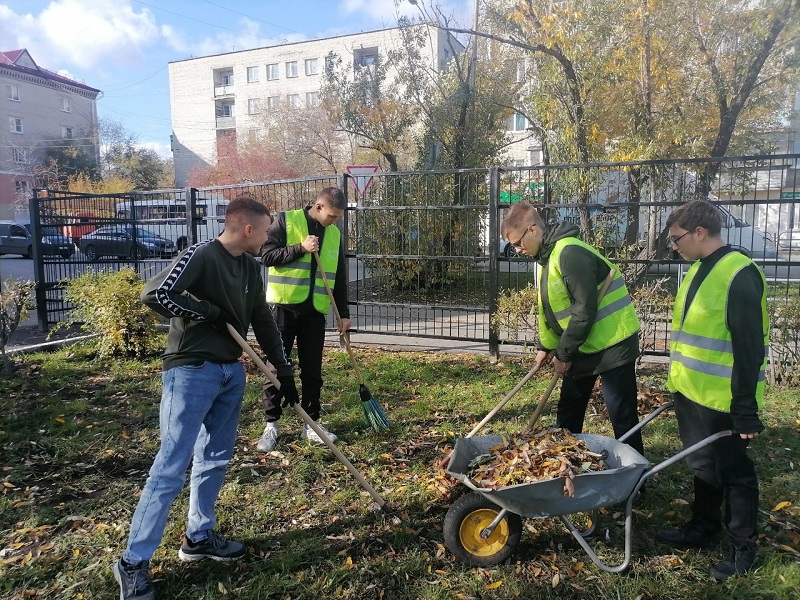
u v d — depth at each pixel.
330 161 33.62
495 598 2.76
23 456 4.38
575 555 3.08
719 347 2.82
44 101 50.16
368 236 8.62
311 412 4.61
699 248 2.92
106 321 7.11
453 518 2.94
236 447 4.50
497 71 15.54
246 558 3.09
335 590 2.83
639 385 5.59
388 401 5.62
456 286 8.64
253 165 37.97
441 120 14.91
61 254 9.62
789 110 13.84
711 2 9.32
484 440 3.21
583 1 9.62
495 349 7.16
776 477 3.89
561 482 2.67
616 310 3.39
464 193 9.11
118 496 3.76
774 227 6.94
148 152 50.78
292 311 4.45
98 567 2.99
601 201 7.21
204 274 2.75
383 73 15.30
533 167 6.67
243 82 55.88
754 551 2.86
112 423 5.06
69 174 45.00
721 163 6.80
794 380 5.87
